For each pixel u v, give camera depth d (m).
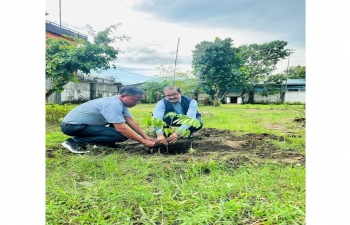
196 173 2.20
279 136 3.07
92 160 2.47
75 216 1.73
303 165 2.36
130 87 2.78
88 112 2.83
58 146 2.85
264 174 2.14
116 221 1.70
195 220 1.62
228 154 2.60
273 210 1.71
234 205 1.70
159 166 2.36
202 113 3.38
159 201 1.83
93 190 1.97
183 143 2.93
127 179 2.12
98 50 3.11
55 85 3.17
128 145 2.99
